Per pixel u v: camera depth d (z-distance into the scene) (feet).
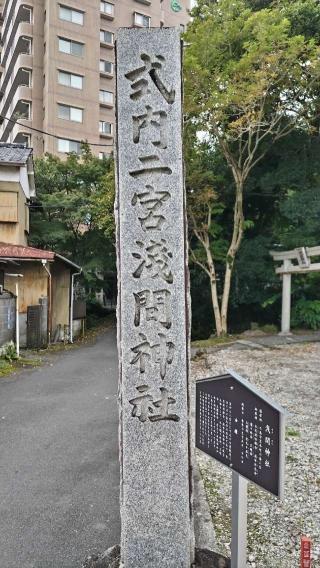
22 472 16.05
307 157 50.60
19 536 12.00
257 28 40.01
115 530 12.28
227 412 9.39
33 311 43.65
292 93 43.39
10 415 22.82
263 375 31.76
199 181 46.85
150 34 9.82
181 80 9.89
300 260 47.91
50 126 93.09
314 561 10.61
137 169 9.86
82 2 96.12
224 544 11.45
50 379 31.01
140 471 9.70
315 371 33.09
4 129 111.65
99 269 63.46
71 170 68.54
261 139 47.09
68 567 10.71
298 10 44.98
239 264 52.95
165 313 9.77
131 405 9.75
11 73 105.70
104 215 54.34
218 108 41.09
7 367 33.96
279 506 13.35
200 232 50.96
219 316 50.47
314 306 53.57
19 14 94.63
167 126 9.81
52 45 92.63
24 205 53.88
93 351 43.11
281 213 54.29
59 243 64.03
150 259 9.83
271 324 56.49
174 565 9.64
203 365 35.50
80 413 23.27
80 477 15.66
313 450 17.74
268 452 8.33
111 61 102.89
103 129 102.17
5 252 40.57
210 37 41.78
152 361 9.76
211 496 14.17
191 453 9.86
